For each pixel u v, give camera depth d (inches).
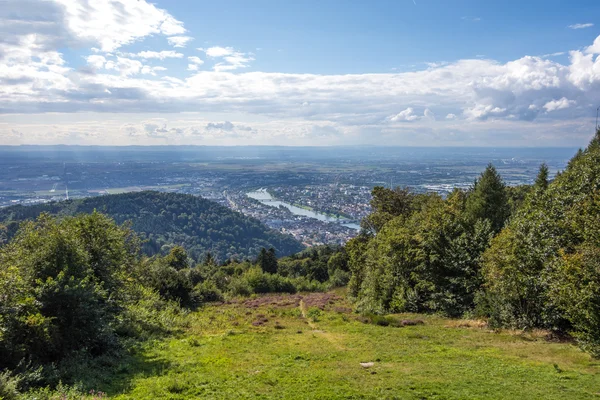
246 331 801.6
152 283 1166.3
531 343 633.0
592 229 578.2
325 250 3221.0
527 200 952.9
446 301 945.5
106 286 754.8
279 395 417.4
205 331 805.2
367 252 1393.9
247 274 1927.9
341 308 1173.1
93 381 441.7
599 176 761.0
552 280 626.2
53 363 463.8
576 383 439.5
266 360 563.5
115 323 684.7
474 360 541.3
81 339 536.7
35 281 529.0
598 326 522.9
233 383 456.1
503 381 449.7
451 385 438.6
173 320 873.5
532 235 713.0
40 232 649.0
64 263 582.9
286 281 1980.8
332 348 642.8
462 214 1096.2
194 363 540.7
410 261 1058.1
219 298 1428.4
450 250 979.3
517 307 737.6
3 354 426.0
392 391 424.2
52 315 508.7
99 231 794.2
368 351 615.5
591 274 520.7
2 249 641.0
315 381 462.0
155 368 512.1
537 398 397.4
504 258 741.9
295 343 682.8
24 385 398.3
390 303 1058.7
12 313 446.0
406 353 594.9
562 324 677.3
